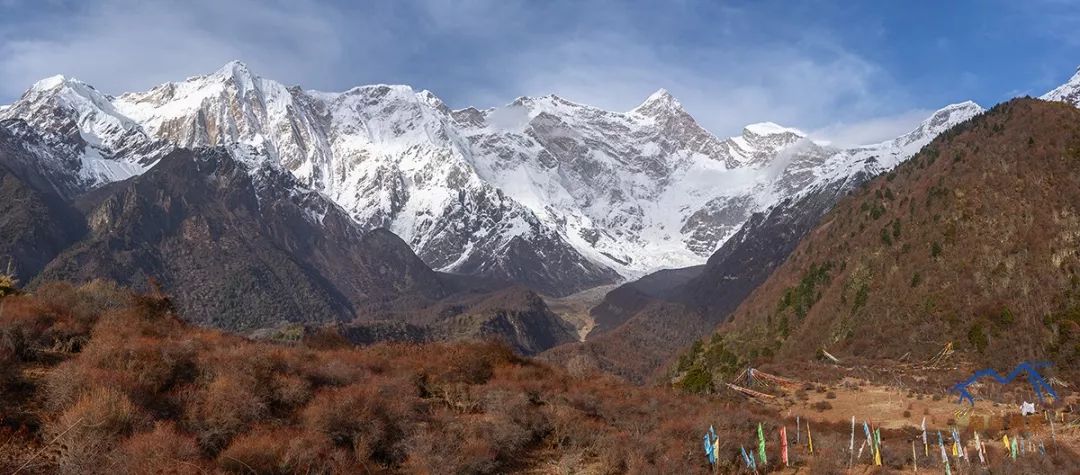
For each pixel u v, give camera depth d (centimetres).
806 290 11362
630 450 3028
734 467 3112
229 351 3209
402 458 2705
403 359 3931
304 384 3012
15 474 2117
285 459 2414
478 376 3956
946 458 3372
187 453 2327
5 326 3047
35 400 2573
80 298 3944
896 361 8000
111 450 2272
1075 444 3984
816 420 4966
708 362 11144
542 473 2866
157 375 2794
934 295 8925
